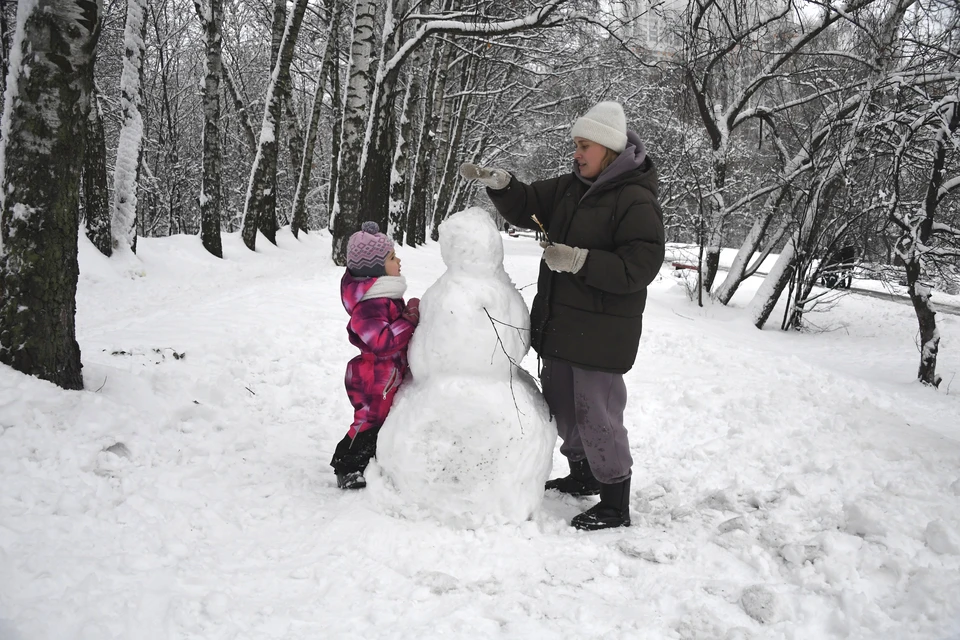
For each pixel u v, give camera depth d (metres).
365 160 13.67
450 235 3.09
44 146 3.65
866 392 6.81
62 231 3.75
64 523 2.57
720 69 15.93
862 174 13.12
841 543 2.73
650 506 3.59
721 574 2.63
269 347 6.23
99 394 3.98
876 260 14.41
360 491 3.36
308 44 26.22
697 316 15.45
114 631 1.99
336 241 14.36
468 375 2.98
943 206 11.53
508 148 32.16
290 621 2.19
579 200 3.18
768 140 18.14
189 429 4.00
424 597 2.40
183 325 6.78
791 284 14.73
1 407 3.32
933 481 3.37
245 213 17.94
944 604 2.22
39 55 3.61
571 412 3.28
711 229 17.02
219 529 2.85
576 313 3.04
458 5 16.88
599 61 19.78
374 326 3.27
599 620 2.28
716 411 5.48
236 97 22.42
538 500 3.13
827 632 2.22
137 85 13.77
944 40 9.70
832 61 15.20
